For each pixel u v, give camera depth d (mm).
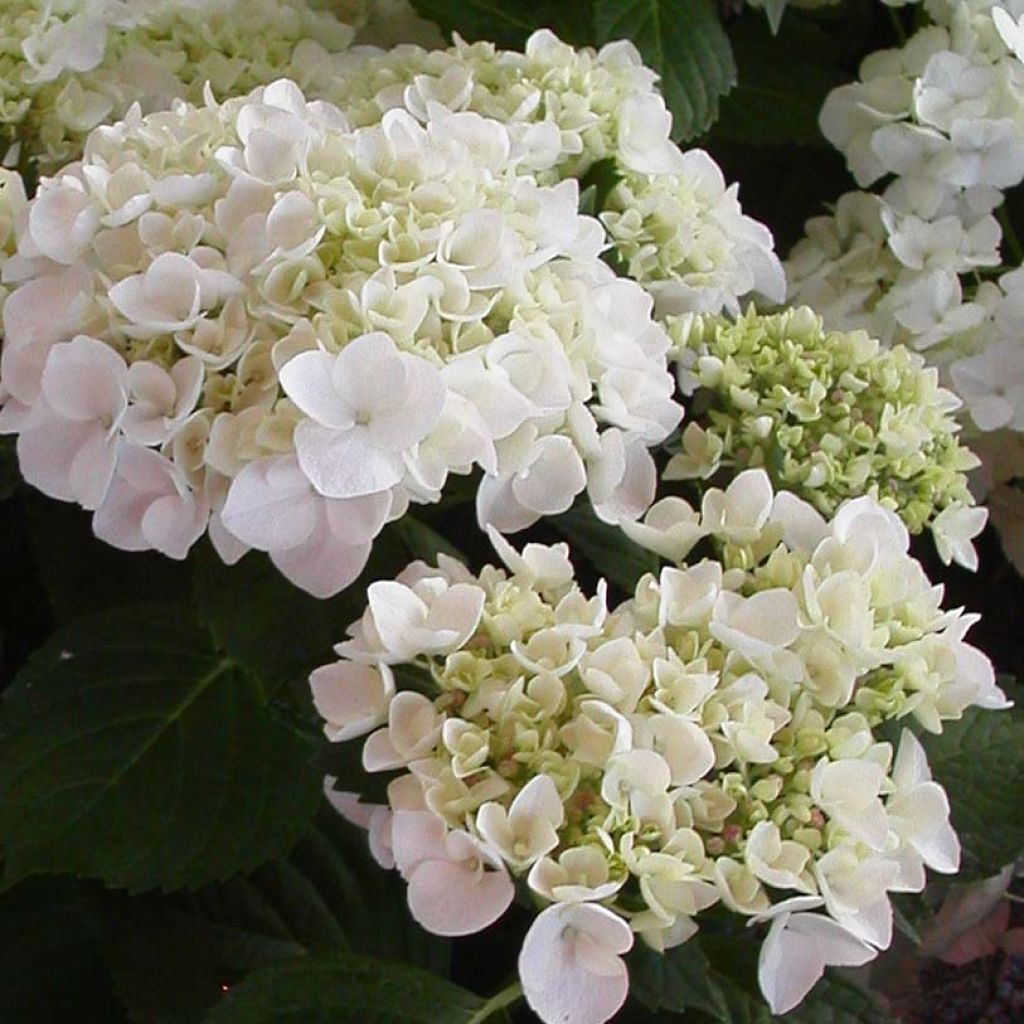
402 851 530
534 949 518
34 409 594
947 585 959
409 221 593
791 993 552
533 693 546
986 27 860
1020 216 949
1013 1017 858
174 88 834
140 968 667
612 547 670
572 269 648
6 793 633
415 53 792
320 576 575
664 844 532
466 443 577
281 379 552
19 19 815
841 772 551
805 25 984
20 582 777
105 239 610
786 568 591
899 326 873
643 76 800
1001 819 623
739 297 873
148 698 656
